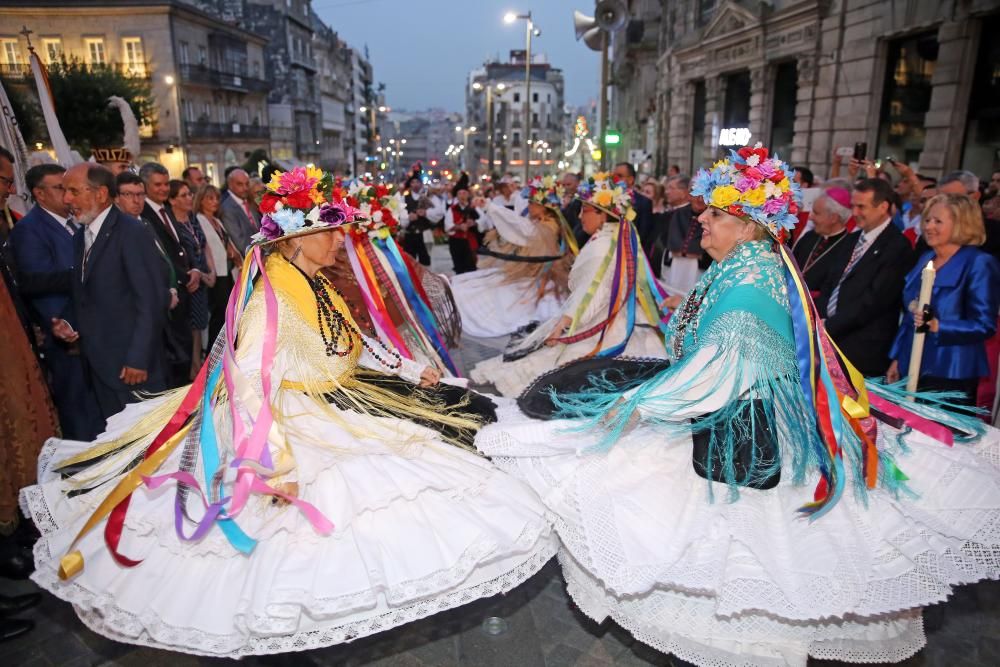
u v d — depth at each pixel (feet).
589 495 7.78
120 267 12.20
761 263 7.94
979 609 9.64
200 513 7.50
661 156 82.17
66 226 13.25
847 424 8.03
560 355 16.07
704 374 7.73
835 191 14.28
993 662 8.57
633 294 15.24
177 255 16.26
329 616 7.18
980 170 31.94
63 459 9.07
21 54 96.58
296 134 165.89
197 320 17.85
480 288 23.98
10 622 9.07
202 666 8.41
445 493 7.96
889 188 12.89
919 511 7.79
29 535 10.80
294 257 8.57
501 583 7.98
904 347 12.58
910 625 8.35
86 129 78.74
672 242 22.62
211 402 7.87
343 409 8.56
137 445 8.71
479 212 38.14
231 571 7.32
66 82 77.56
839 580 6.98
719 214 8.18
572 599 9.39
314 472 7.63
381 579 7.07
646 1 100.73
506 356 17.76
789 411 7.75
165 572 7.41
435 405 9.27
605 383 9.81
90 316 12.16
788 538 7.44
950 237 11.57
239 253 20.52
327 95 202.90
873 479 7.80
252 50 131.44
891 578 7.23
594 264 15.43
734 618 7.61
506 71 304.09
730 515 7.51
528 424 8.66
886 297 12.80
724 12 56.24
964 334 11.31
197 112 111.96
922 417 8.57
